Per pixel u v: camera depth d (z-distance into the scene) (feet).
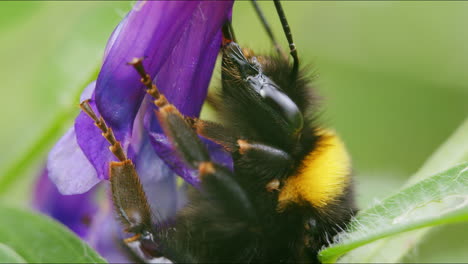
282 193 0.22
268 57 0.22
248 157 0.22
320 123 0.23
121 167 0.21
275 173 0.22
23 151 0.25
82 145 0.21
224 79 0.22
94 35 0.26
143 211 0.22
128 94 0.21
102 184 0.25
